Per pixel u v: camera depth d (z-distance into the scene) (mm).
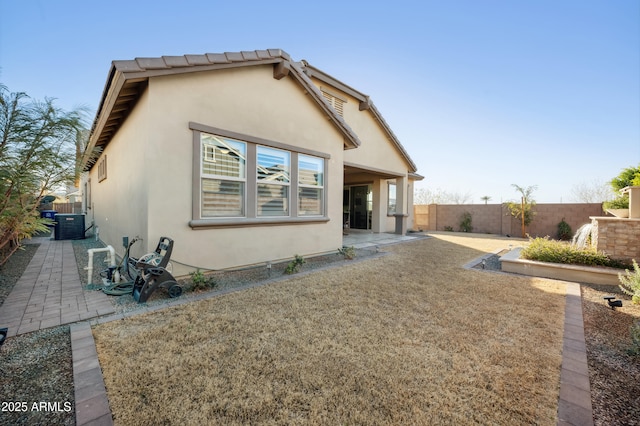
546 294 4727
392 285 5117
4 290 4555
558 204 13180
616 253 5836
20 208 3967
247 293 4539
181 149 4988
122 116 6168
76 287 4730
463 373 2438
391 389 2209
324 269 6270
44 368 2430
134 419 1859
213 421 1861
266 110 6246
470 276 5883
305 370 2451
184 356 2643
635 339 2795
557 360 2664
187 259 5113
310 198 7488
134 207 5449
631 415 1971
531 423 1889
